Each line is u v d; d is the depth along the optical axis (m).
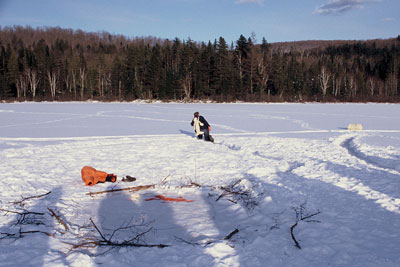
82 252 4.08
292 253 3.90
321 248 3.94
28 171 8.62
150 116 32.66
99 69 90.19
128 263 3.76
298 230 4.59
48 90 83.81
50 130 20.47
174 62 90.25
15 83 80.50
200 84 73.69
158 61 79.56
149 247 4.20
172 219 5.48
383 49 151.62
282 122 26.38
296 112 38.59
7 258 3.81
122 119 29.03
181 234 4.79
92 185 7.58
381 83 97.44
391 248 3.86
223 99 71.00
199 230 4.93
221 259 3.81
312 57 138.38
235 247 4.18
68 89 86.81
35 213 5.37
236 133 19.22
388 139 15.40
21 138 16.67
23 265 3.63
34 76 80.19
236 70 77.50
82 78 82.75
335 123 25.45
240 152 11.98
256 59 74.75
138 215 5.67
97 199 6.59
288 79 77.31
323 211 5.34
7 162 9.82
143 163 9.99
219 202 6.39
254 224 5.09
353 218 4.94
